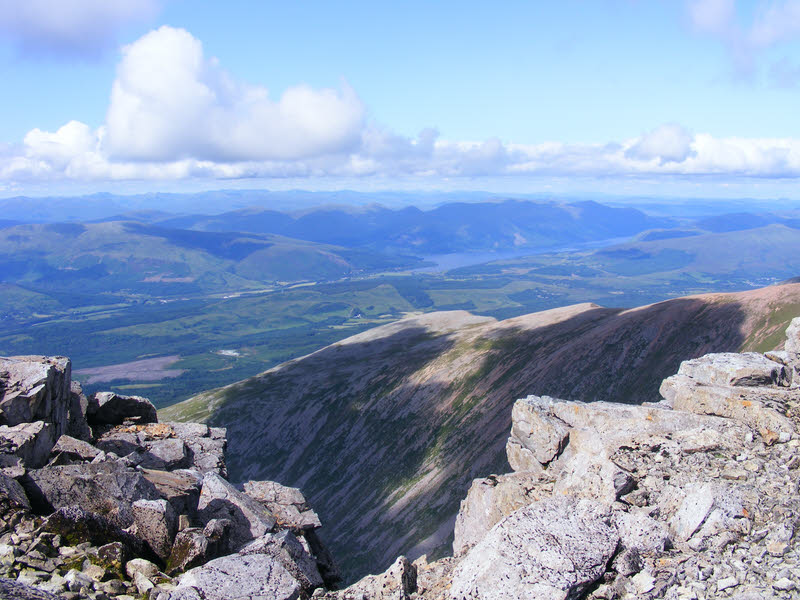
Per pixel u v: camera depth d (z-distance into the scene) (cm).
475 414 18688
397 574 1505
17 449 1853
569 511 1387
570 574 1161
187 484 2030
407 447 19062
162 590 1300
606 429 2098
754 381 2166
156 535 1545
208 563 1393
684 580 1169
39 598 1059
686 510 1395
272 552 1672
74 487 1627
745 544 1249
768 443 1675
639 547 1285
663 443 1797
